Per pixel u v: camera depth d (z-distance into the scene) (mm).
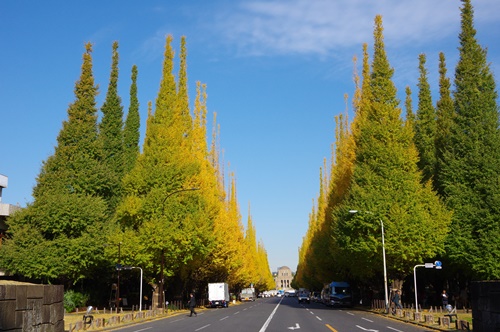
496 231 37312
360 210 38750
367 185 40469
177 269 46094
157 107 44594
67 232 40781
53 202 39688
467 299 44125
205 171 51781
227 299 57781
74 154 43406
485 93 41438
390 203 39031
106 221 43125
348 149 49562
